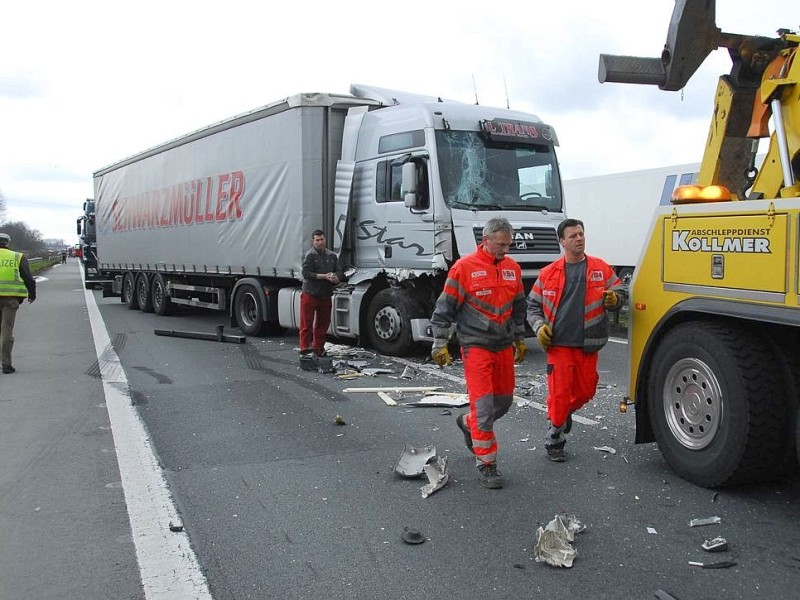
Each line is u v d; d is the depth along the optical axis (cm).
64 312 1903
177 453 564
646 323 503
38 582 355
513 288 491
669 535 394
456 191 917
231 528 416
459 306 491
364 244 1027
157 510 445
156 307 1761
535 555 372
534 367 920
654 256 495
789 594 329
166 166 1565
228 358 1029
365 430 626
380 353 1013
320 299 952
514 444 572
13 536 410
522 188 978
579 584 343
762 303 407
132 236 1838
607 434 595
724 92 512
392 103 1038
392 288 991
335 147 1070
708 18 496
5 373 938
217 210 1327
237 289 1301
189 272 1490
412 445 579
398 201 960
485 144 954
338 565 368
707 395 449
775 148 459
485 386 480
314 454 558
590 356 509
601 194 1859
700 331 448
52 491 482
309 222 1065
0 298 929
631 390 524
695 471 458
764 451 422
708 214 445
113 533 412
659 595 329
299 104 1047
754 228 411
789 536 389
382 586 345
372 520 425
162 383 847
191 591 343
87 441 602
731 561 360
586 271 501
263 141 1158
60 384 853
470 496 461
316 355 963
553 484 479
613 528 405
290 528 415
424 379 845
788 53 462
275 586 346
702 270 452
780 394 418
